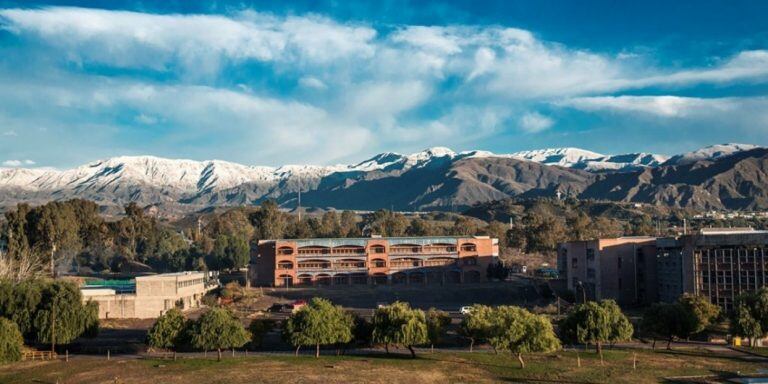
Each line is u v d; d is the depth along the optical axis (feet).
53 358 323.78
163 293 471.62
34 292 348.18
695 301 368.89
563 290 556.92
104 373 282.77
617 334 311.47
